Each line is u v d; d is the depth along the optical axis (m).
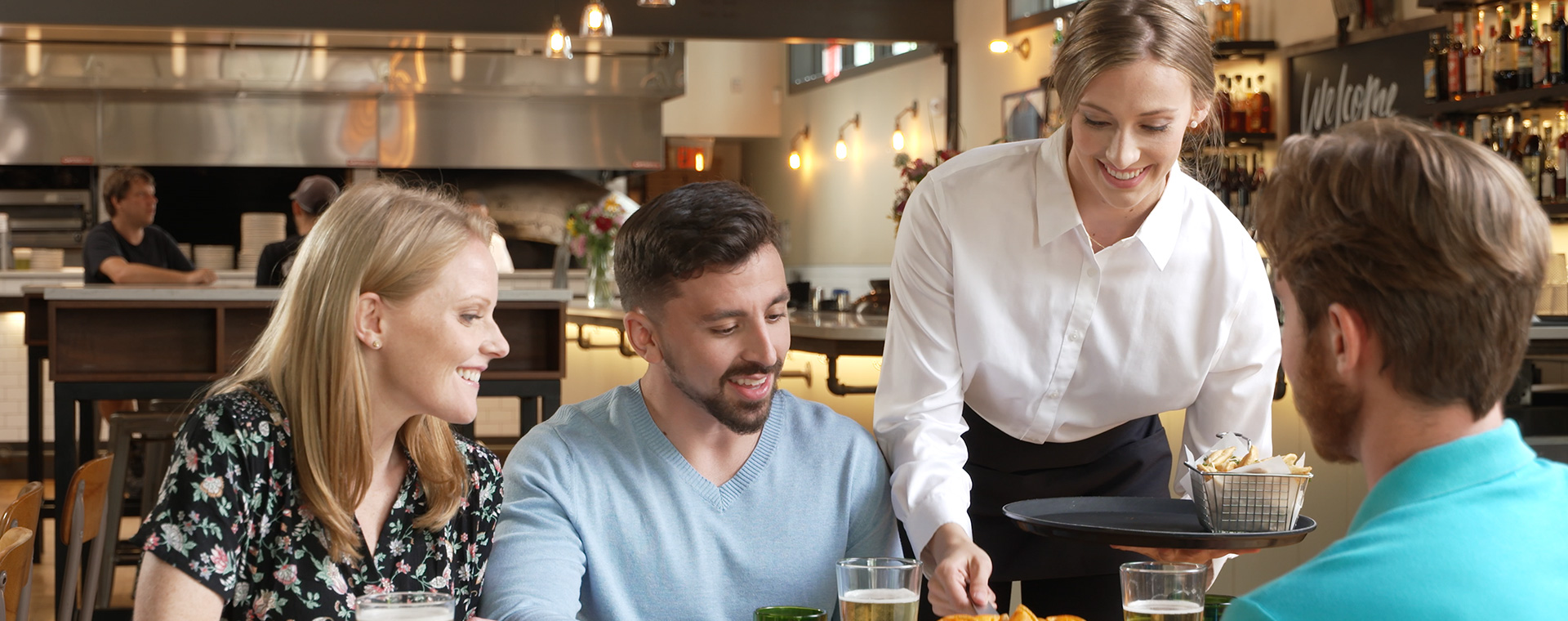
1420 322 0.87
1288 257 0.94
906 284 1.85
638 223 1.43
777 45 11.18
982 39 8.07
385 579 1.37
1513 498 0.86
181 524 1.23
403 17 7.03
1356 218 0.89
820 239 10.55
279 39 7.55
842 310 5.55
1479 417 0.89
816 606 1.54
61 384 3.85
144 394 3.91
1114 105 1.54
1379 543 0.86
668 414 1.51
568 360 6.72
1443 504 0.86
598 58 7.95
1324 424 0.95
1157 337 1.81
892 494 1.63
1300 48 5.77
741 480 1.51
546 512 1.47
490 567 1.47
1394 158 0.88
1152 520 1.61
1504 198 0.86
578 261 7.77
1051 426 1.90
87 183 7.96
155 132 7.73
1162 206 1.75
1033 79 7.47
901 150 9.07
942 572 1.46
